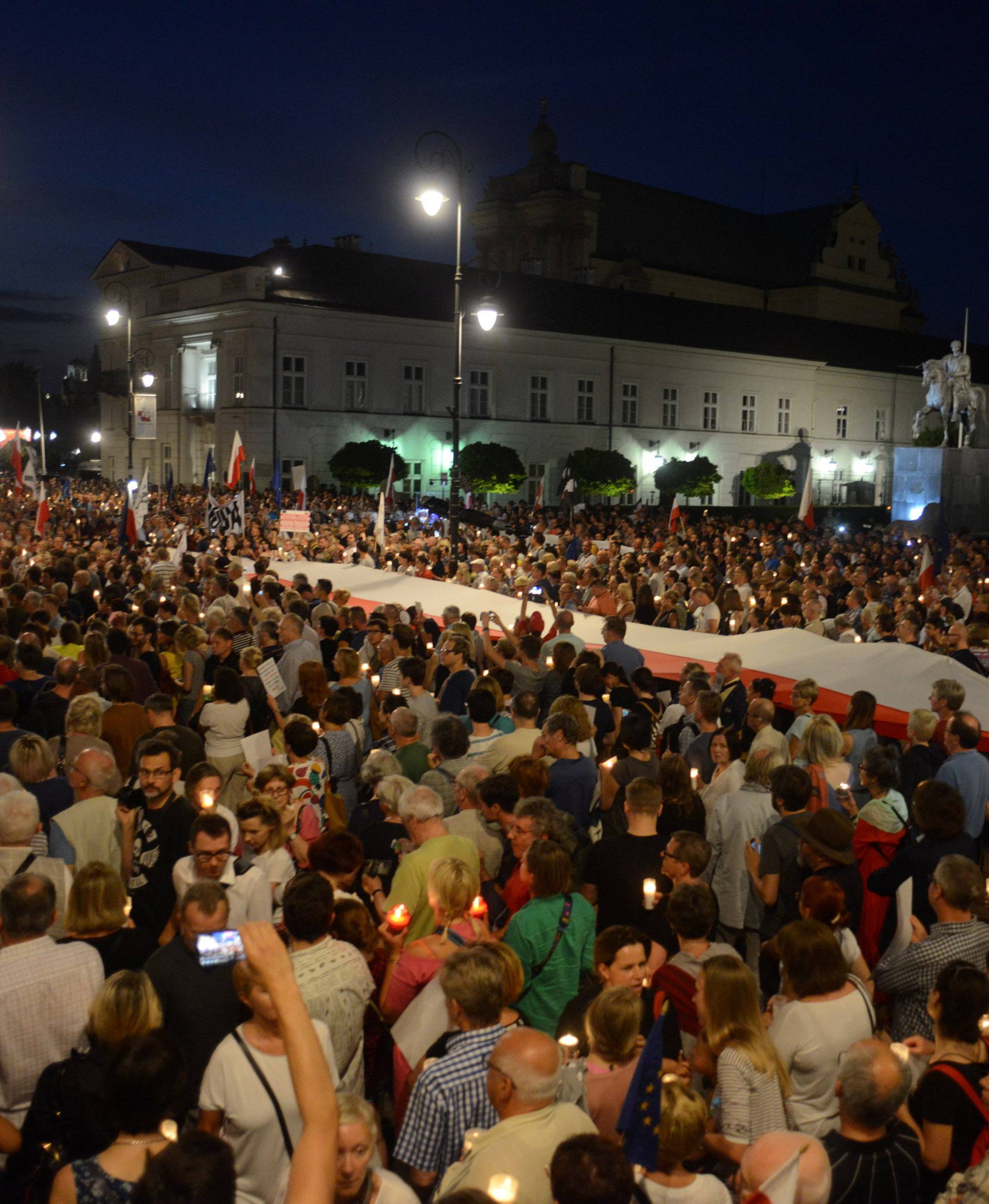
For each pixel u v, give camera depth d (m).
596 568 17.78
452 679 10.40
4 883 5.61
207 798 6.44
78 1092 4.00
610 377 69.81
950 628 12.18
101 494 53.19
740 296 96.31
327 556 24.11
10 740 7.98
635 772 7.58
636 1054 4.27
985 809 7.68
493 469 56.88
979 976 4.29
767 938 6.61
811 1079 4.49
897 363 88.06
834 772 7.50
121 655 11.20
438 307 62.62
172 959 4.70
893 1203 3.76
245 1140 3.86
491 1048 4.11
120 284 68.62
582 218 85.50
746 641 12.26
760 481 72.31
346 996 4.49
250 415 56.19
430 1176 4.00
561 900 5.34
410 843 6.49
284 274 58.97
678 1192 3.52
